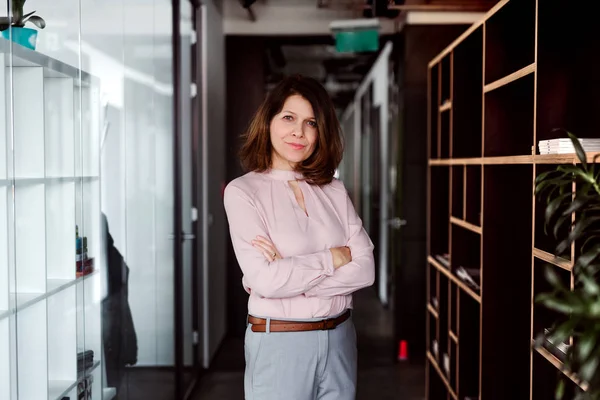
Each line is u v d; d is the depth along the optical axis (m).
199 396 4.42
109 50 2.76
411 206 5.48
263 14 5.94
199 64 4.95
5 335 1.77
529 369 3.00
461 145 3.76
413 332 5.53
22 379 1.88
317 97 2.12
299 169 2.16
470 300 3.55
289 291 1.98
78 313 2.34
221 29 5.80
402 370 5.04
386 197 7.28
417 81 5.45
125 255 3.01
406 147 5.48
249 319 2.11
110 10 2.77
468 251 3.77
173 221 4.10
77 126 2.35
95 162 2.56
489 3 4.98
